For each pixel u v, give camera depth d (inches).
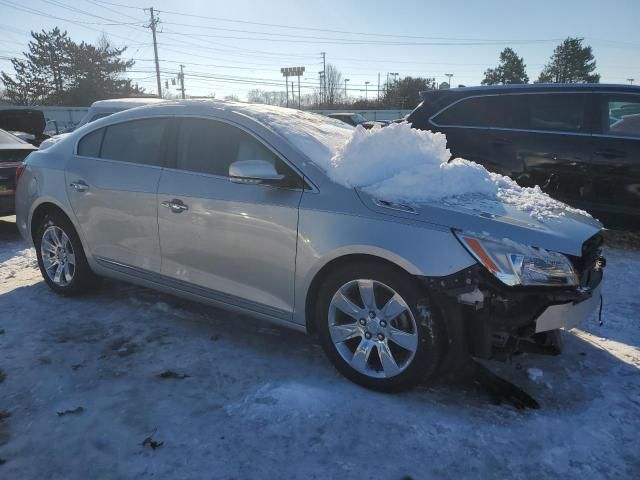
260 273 131.8
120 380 125.9
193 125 147.9
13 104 2281.0
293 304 128.9
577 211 136.6
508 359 116.4
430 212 114.9
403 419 110.7
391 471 96.1
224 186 136.6
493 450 102.0
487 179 137.3
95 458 98.6
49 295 182.1
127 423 108.9
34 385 123.4
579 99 236.7
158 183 148.6
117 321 160.1
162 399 117.8
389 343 118.2
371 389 121.1
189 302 175.6
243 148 138.0
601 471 97.0
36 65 2340.1
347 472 95.7
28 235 187.9
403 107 2970.0
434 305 111.9
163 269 150.6
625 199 228.5
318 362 135.7
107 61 2404.0
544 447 103.3
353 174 124.7
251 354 139.7
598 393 123.0
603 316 167.6
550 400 120.1
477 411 114.3
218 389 122.1
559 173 238.8
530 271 107.8
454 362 114.1
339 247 118.4
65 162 172.9
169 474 94.7
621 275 209.2
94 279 177.0
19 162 267.3
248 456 99.5
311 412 112.7
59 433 105.7
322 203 122.5
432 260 109.5
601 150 229.9
